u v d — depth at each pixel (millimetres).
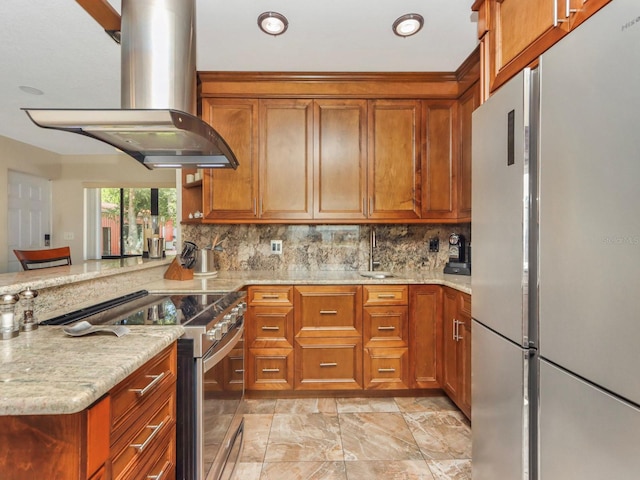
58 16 1878
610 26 776
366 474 1646
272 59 2291
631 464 739
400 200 2588
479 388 1412
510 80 1205
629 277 737
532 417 1086
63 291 1440
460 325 2078
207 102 2539
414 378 2377
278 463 1726
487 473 1346
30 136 4246
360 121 2576
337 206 2580
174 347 1151
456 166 2586
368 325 2363
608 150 783
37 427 681
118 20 1869
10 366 790
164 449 1080
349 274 2674
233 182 2557
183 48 1521
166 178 5199
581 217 866
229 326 1568
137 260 2484
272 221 2570
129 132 1471
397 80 2545
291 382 2354
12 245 4445
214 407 1352
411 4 1733
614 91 767
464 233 2795
